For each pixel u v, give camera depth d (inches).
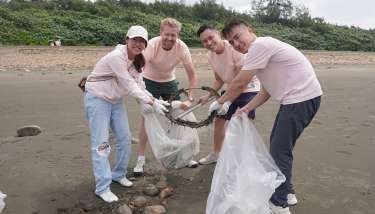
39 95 321.1
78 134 222.5
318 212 138.9
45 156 187.8
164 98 182.4
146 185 158.9
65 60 541.6
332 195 152.0
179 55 170.9
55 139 213.2
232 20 139.6
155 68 173.9
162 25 164.9
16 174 167.3
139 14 1083.3
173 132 164.2
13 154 190.1
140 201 142.3
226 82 174.7
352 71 596.1
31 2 1082.7
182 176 168.4
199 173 171.8
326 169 177.9
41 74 422.9
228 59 166.4
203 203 144.3
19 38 762.2
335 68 641.6
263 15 1507.1
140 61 149.3
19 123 243.4
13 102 296.2
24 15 874.1
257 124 250.5
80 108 283.3
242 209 116.9
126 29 938.7
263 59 122.9
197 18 1279.5
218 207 120.3
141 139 166.9
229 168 122.4
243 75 126.4
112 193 146.3
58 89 345.4
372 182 165.0
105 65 143.7
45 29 833.5
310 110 125.0
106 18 1002.7
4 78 389.7
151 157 188.9
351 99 346.3
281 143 126.8
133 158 187.9
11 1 1083.3
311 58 812.0
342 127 249.0
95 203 142.7
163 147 159.9
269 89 129.8
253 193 118.6
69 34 836.6
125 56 143.9
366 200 148.9
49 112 270.7
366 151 203.6
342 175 171.6
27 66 475.8
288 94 124.3
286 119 124.6
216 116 159.6
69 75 423.2
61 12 972.6
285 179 123.9
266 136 225.9
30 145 203.0
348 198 149.9
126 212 133.9
